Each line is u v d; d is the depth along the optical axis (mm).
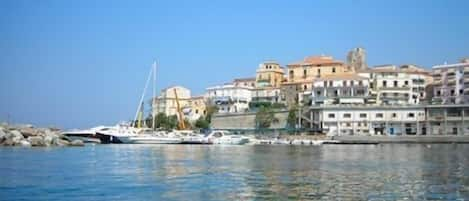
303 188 43562
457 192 41094
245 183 47312
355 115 192125
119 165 69438
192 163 73938
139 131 172000
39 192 41500
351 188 43469
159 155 96688
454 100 197375
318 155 97438
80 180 49906
